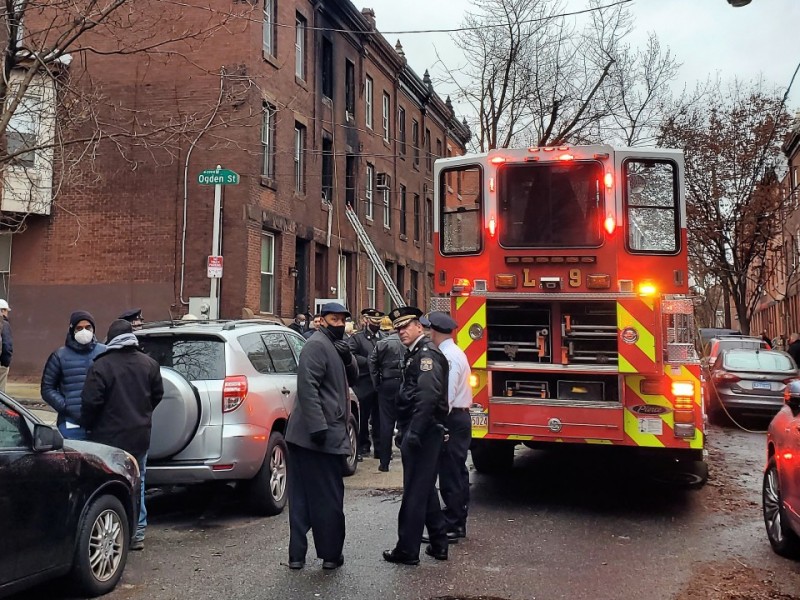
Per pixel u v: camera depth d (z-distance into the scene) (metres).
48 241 17.75
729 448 11.67
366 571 5.43
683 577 5.32
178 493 8.46
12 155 9.05
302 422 5.47
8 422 4.43
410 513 5.55
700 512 7.40
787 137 28.81
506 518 7.10
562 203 7.68
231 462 6.65
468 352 7.44
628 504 7.71
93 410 5.91
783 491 5.78
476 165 7.92
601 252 7.50
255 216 17.52
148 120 17.20
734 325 66.31
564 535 6.48
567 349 7.51
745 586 5.13
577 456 10.63
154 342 7.14
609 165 7.56
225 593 4.98
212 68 17.28
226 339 7.05
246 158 17.20
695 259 32.25
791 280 38.06
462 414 6.34
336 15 23.45
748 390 13.93
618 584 5.15
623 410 7.01
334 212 23.12
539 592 4.97
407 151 31.44
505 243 7.72
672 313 7.06
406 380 5.77
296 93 20.28
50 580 4.71
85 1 10.55
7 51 8.86
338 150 23.70
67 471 4.71
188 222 17.16
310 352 5.43
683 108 28.73
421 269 32.97
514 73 22.66
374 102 27.27
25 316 17.73
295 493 5.54
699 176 28.44
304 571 5.45
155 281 17.20
